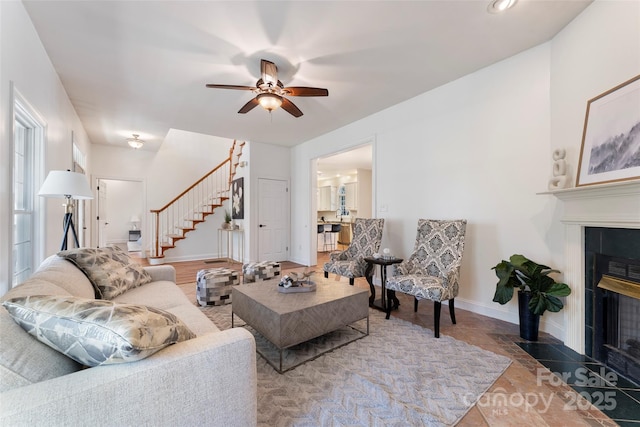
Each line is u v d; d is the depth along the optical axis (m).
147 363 0.89
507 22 2.26
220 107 3.90
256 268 3.69
